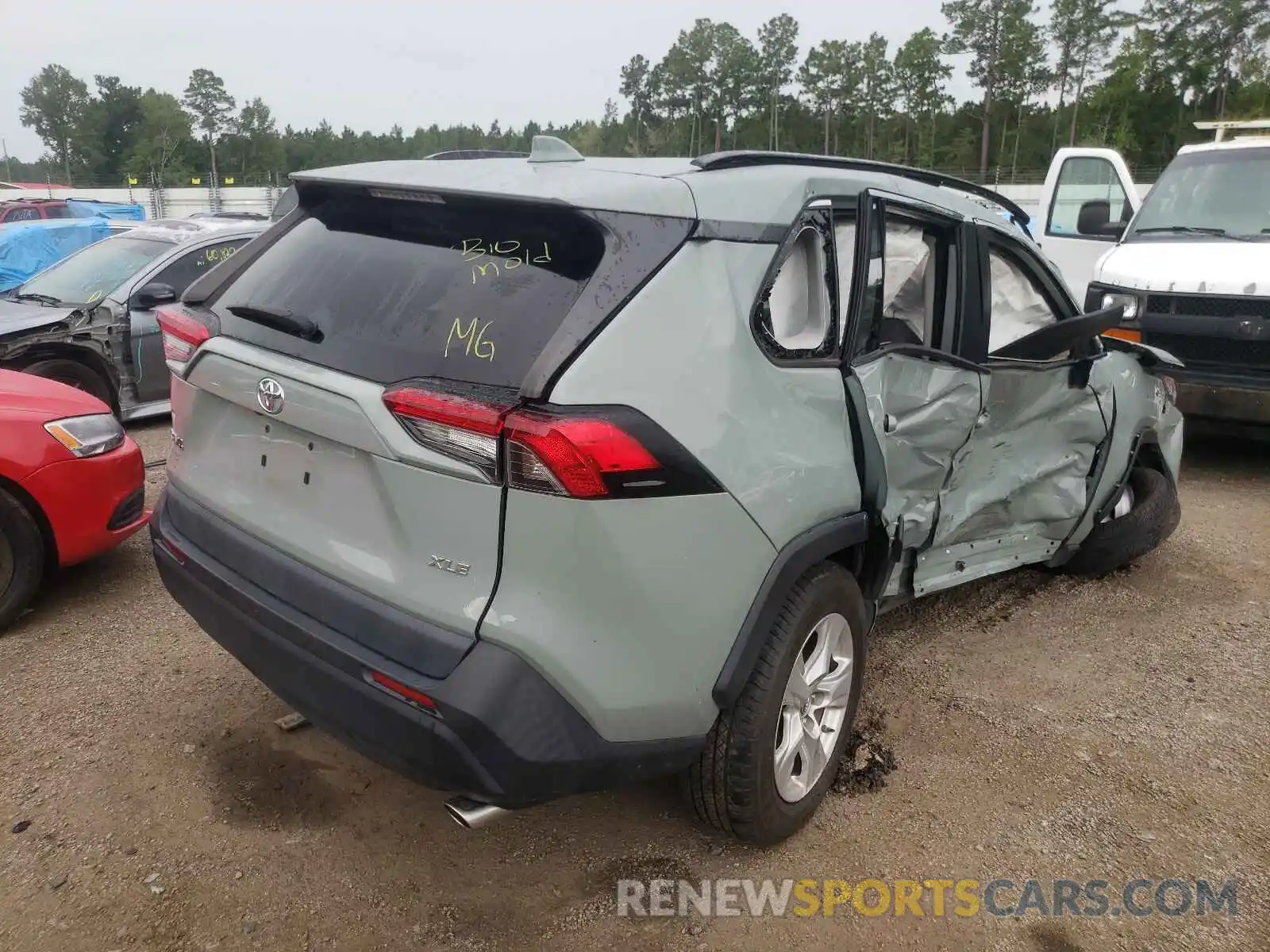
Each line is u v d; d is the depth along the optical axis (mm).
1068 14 68375
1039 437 3961
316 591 2354
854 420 2775
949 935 2518
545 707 2102
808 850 2826
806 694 2738
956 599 4691
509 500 2053
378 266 2545
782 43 81188
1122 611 4562
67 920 2455
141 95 101000
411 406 2109
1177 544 5445
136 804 2932
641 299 2203
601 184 2359
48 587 4551
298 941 2422
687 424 2227
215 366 2650
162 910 2506
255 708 3492
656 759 2320
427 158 3186
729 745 2516
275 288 2723
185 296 2979
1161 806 3064
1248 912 2619
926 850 2836
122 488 4441
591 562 2086
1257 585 4875
